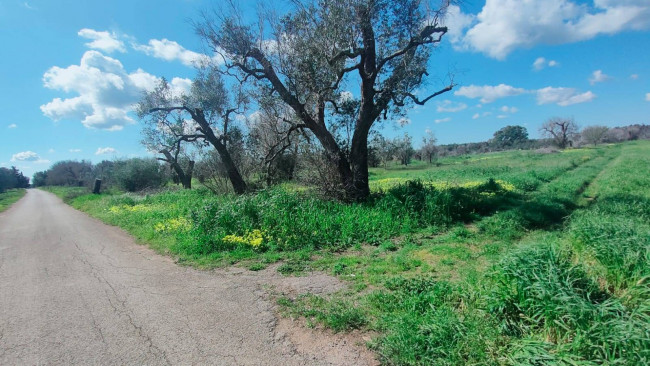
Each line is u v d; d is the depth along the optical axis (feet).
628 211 29.07
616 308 10.11
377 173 116.67
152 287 18.44
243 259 23.29
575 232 17.65
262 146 56.80
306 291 17.19
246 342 12.47
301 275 19.75
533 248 13.47
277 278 19.40
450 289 15.06
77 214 59.57
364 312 14.26
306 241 26.02
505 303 12.10
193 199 56.80
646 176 56.24
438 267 19.84
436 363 10.41
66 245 30.78
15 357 11.71
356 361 11.13
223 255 24.12
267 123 52.21
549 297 10.90
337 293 16.72
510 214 30.14
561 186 50.80
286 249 25.09
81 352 11.97
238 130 62.80
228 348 12.08
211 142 59.21
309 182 41.88
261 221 29.09
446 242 25.36
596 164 93.66
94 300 16.71
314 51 36.60
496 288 12.79
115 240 32.60
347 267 20.75
